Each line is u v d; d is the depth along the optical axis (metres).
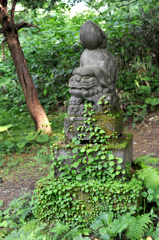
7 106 8.99
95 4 7.96
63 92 7.84
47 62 8.48
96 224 2.62
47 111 8.06
